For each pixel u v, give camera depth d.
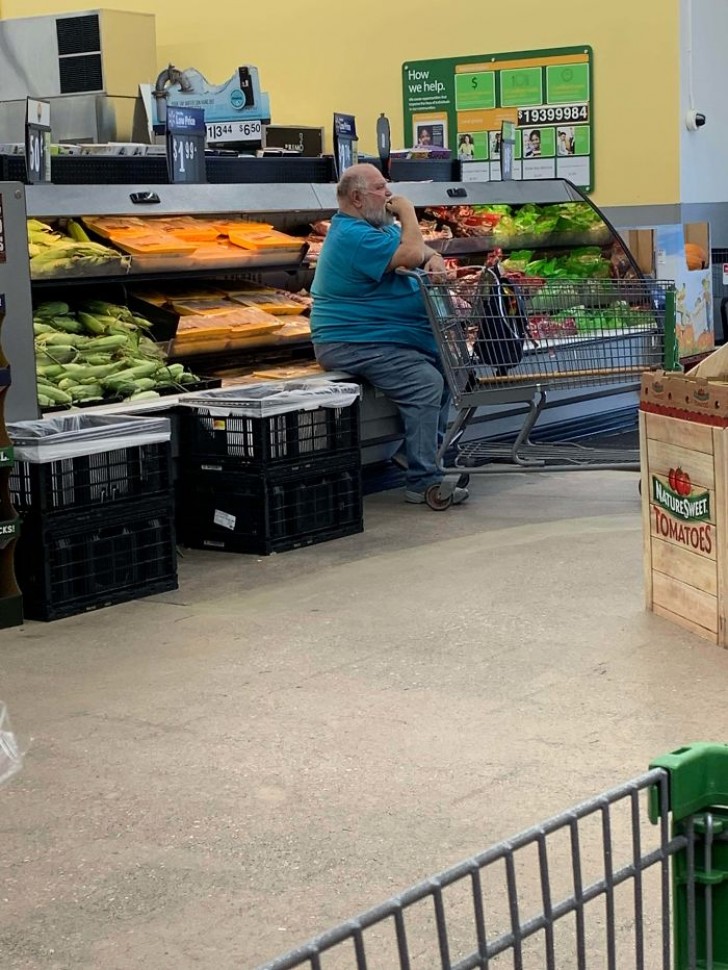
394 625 4.32
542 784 3.02
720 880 1.40
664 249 8.57
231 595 4.80
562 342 6.12
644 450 4.26
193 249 6.07
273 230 6.70
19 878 2.67
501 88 10.17
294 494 5.44
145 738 3.39
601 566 4.96
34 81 10.09
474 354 5.95
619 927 2.39
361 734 3.37
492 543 5.42
